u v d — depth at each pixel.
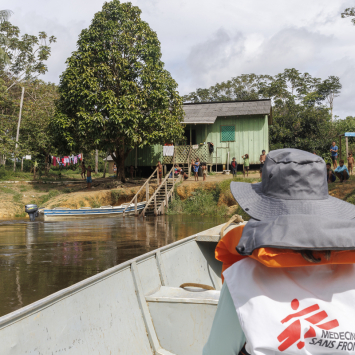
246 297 1.14
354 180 18.11
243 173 23.95
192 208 21.16
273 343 1.06
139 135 21.78
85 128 21.03
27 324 1.96
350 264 1.19
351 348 1.05
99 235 13.66
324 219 1.10
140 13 23.52
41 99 33.44
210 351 1.25
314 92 41.81
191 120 25.88
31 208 18.59
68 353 2.23
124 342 2.72
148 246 11.42
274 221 1.11
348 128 37.44
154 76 22.11
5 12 20.25
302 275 1.15
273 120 35.19
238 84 48.44
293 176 1.21
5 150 26.00
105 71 21.55
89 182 24.30
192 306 2.97
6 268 8.54
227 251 1.43
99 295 2.67
